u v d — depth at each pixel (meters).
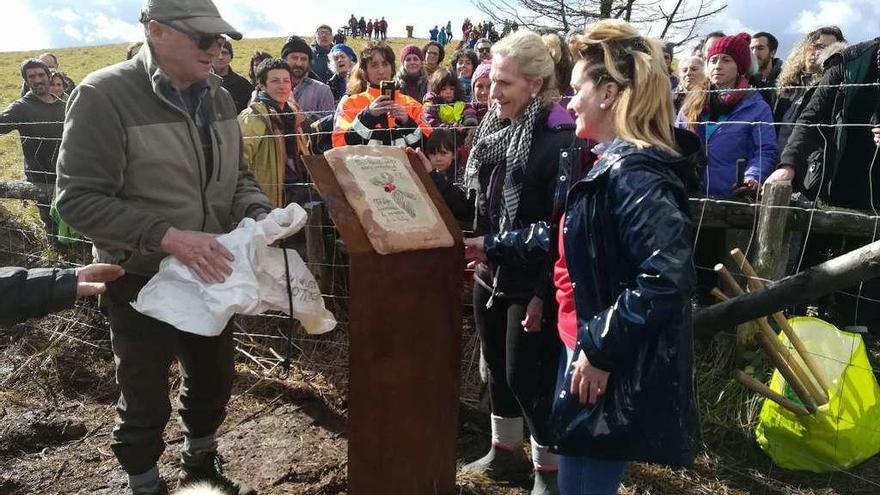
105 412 3.57
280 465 3.06
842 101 3.85
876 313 4.01
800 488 2.87
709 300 3.91
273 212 2.32
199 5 2.20
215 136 2.49
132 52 5.46
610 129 1.88
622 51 1.79
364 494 2.38
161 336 2.46
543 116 2.38
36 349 4.11
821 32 4.55
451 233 2.43
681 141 1.85
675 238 1.63
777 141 4.30
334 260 4.22
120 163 2.27
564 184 2.09
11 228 5.55
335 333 4.21
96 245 2.48
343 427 3.40
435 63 7.02
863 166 3.89
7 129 5.61
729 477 2.94
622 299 1.67
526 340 2.45
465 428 3.37
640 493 2.82
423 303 2.37
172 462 3.07
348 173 2.31
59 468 3.05
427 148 3.71
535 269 2.42
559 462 2.03
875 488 2.85
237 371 3.95
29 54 33.12
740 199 3.71
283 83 4.55
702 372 3.42
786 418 2.97
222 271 2.19
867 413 2.90
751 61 4.11
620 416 1.76
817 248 4.20
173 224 2.38
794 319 3.20
